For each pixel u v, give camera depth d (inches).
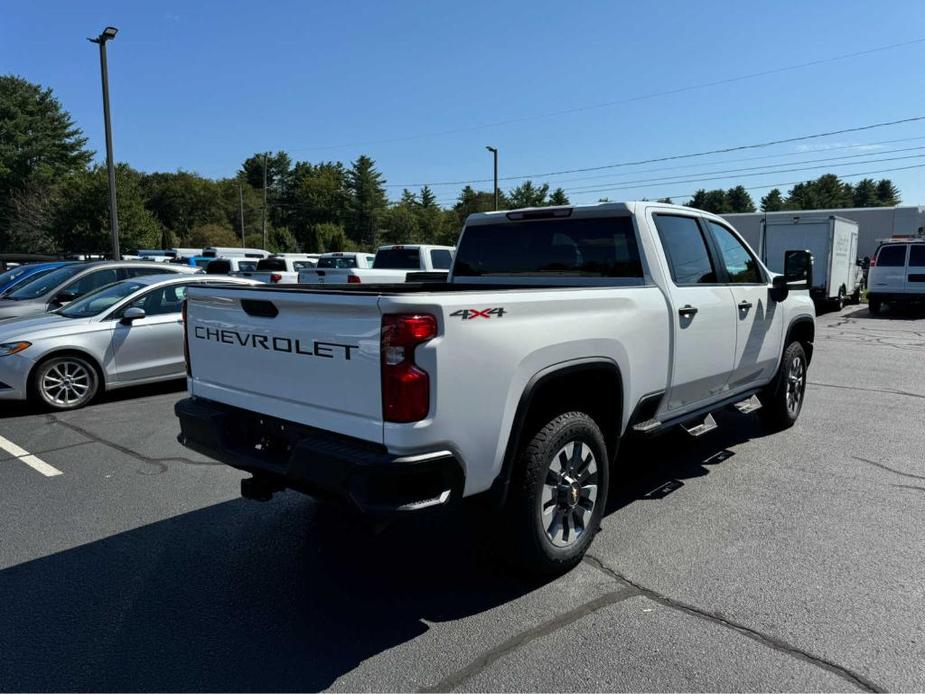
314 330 118.0
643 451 224.5
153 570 144.9
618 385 147.6
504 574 141.1
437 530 165.0
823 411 278.2
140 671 108.9
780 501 178.4
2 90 2935.5
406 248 597.0
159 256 1494.8
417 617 124.8
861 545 151.1
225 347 139.9
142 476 207.0
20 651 114.7
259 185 4771.2
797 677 105.0
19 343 284.8
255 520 172.1
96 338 304.0
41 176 2559.1
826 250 715.4
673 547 151.1
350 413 113.5
